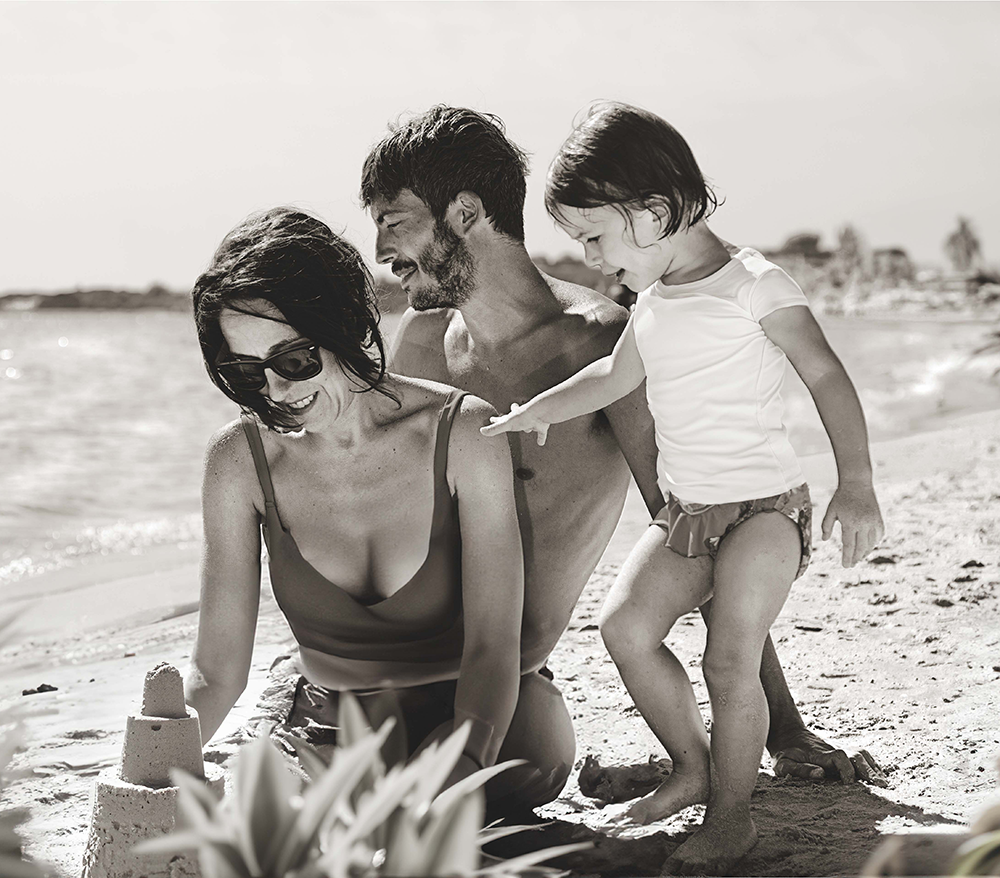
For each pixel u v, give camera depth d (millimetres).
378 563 2588
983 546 6008
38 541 11695
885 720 3502
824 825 2721
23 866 1621
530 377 3033
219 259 2281
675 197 2785
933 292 117500
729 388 2793
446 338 3168
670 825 2785
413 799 1413
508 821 2855
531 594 2943
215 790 2105
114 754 3609
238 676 2631
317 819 1290
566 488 2943
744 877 2475
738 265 2857
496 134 2900
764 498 2777
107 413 28672
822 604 5004
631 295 6094
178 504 15047
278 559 2609
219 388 2365
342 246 2355
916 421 16719
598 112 2900
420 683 2707
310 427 2447
